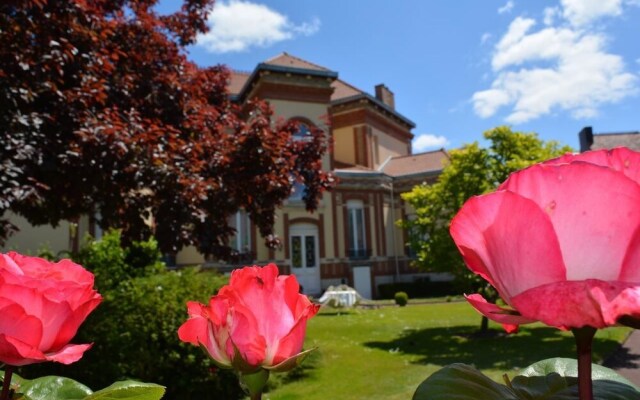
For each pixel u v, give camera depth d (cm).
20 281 75
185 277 617
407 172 2855
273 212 771
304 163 845
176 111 712
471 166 1085
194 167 589
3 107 400
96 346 517
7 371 71
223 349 70
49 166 446
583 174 47
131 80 645
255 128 717
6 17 419
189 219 557
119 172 473
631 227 45
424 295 2558
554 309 41
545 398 66
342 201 2531
